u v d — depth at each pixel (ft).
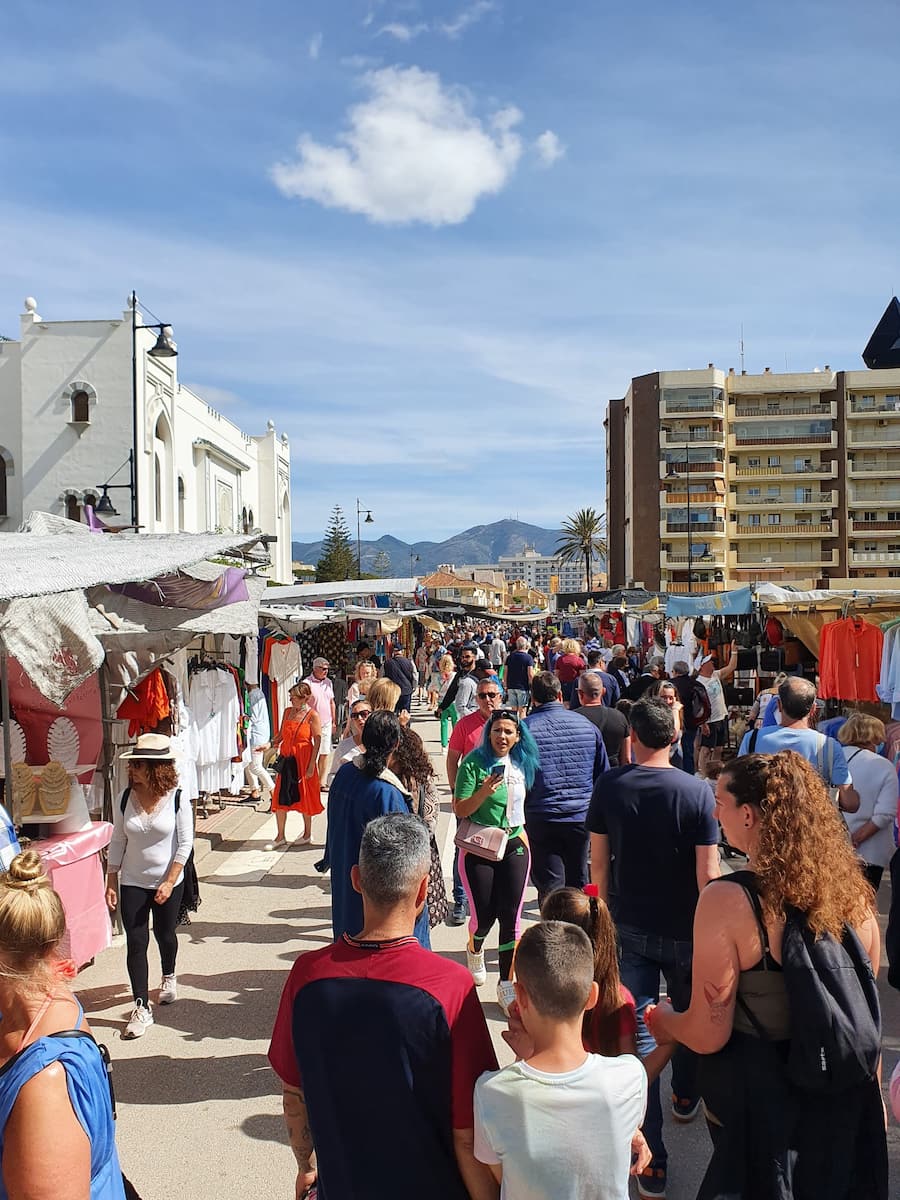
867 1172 8.61
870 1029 8.36
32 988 7.23
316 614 53.36
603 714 24.29
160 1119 14.37
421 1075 7.72
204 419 118.32
